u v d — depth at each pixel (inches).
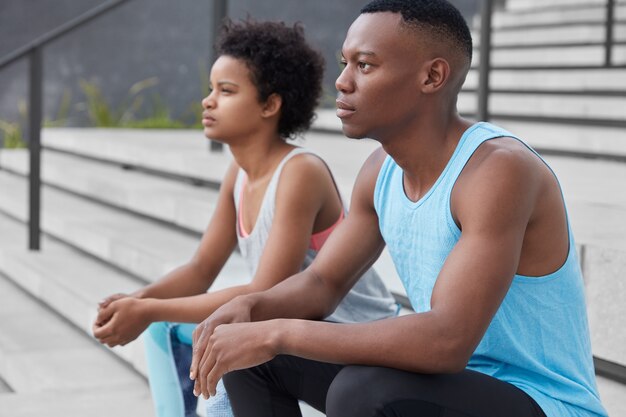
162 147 237.8
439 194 71.9
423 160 73.2
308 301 81.7
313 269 83.5
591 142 194.7
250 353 71.0
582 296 75.5
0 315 181.2
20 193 257.1
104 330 97.7
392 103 71.4
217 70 104.2
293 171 101.4
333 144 225.3
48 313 183.5
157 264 169.2
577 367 75.6
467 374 69.4
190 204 185.2
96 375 147.7
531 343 73.7
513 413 68.9
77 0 370.0
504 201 67.9
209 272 111.1
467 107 246.7
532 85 246.5
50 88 368.5
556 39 275.1
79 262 198.1
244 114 103.3
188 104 385.4
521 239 68.9
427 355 66.7
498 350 73.9
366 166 82.7
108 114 368.5
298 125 107.0
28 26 365.1
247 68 102.9
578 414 73.4
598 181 158.7
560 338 74.2
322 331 69.6
